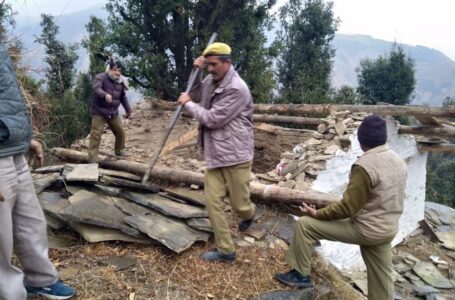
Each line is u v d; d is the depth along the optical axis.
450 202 18.64
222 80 3.23
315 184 5.04
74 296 3.00
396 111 6.18
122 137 5.94
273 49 15.46
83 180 4.36
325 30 19.03
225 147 3.30
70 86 16.06
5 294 2.49
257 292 3.32
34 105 5.45
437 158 24.95
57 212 3.91
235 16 14.67
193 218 4.02
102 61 14.88
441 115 5.83
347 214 2.98
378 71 19.27
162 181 5.14
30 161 5.16
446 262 7.16
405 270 6.72
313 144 5.68
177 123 7.97
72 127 12.27
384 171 2.92
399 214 3.08
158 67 14.48
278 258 3.83
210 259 3.61
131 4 14.35
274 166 7.29
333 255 5.41
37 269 2.73
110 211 3.97
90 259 3.52
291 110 7.29
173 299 3.13
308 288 3.42
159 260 3.58
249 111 3.35
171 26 14.70
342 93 17.69
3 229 2.38
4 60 2.35
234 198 3.53
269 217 4.49
